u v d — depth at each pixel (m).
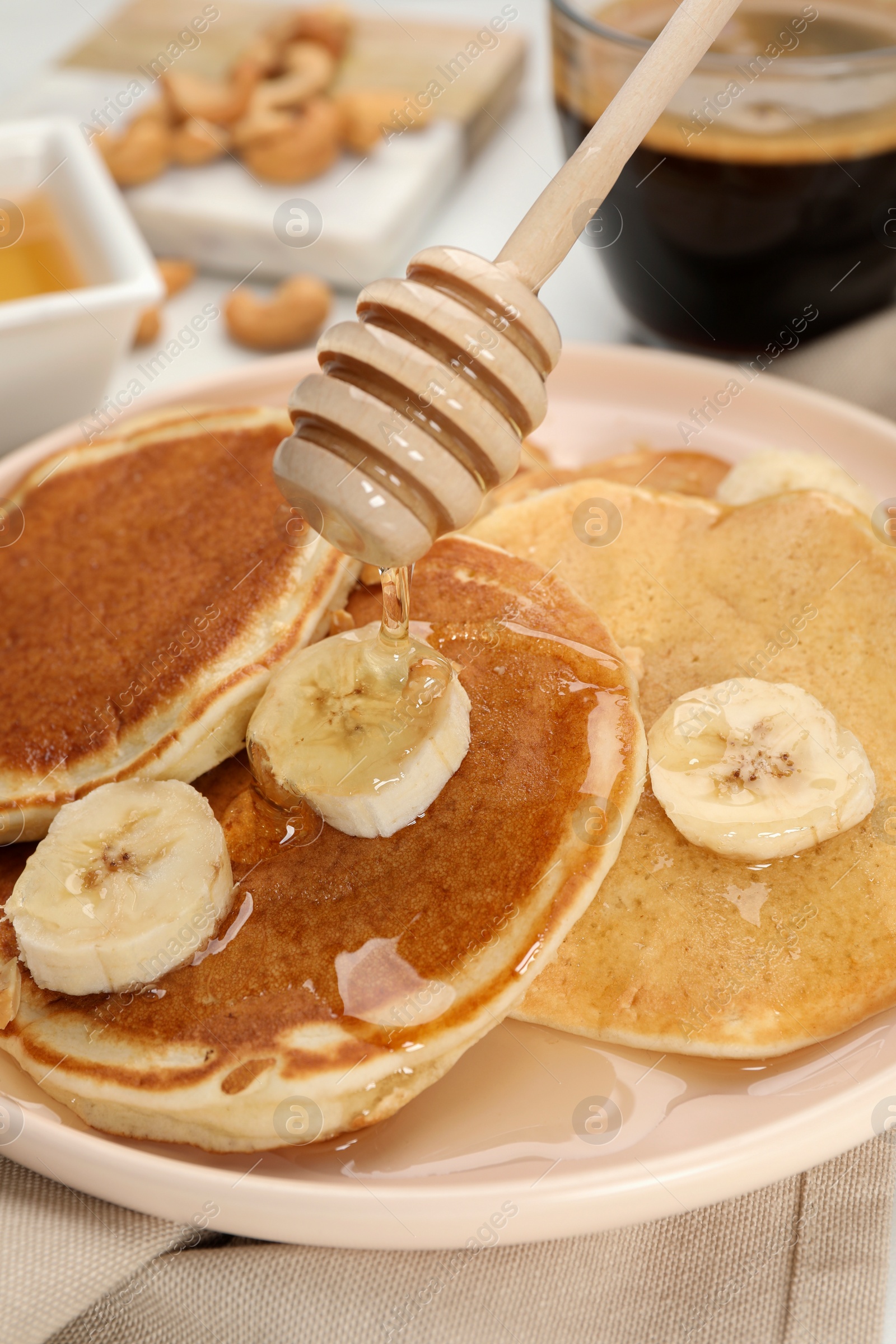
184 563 0.33
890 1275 0.28
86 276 0.39
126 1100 0.28
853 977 0.29
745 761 0.30
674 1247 0.28
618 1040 0.29
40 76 0.49
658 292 0.39
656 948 0.29
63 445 0.37
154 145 0.44
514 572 0.32
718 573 0.33
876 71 0.34
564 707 0.30
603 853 0.29
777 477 0.35
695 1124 0.28
